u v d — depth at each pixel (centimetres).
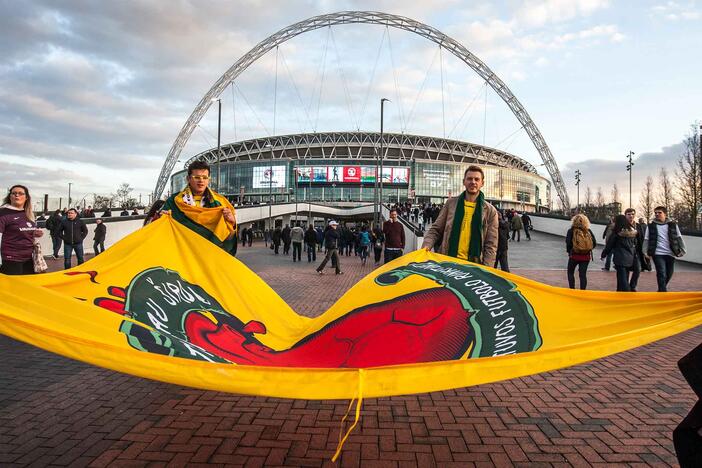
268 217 5038
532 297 318
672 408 357
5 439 294
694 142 2867
